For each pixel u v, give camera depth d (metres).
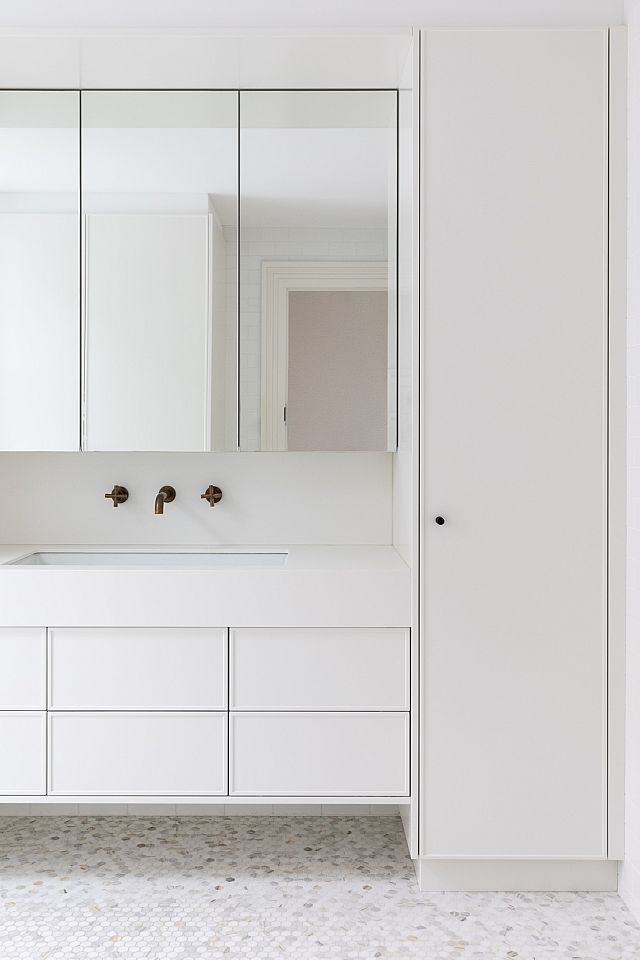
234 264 2.43
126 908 2.03
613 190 2.06
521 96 2.04
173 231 2.42
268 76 2.29
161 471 2.66
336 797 2.12
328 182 2.41
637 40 1.98
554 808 2.10
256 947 1.86
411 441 2.09
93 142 2.40
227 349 2.44
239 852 2.34
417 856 2.10
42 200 2.41
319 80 2.32
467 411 2.06
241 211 2.42
